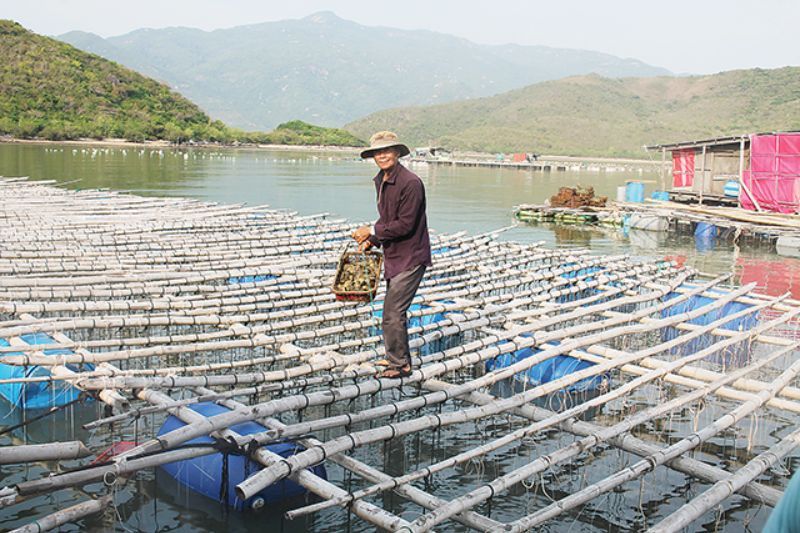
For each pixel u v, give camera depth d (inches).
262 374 268.5
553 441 279.0
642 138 5506.9
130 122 3442.4
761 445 281.7
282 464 198.1
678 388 333.7
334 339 370.0
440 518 186.1
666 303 408.2
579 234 903.7
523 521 188.9
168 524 212.8
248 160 2581.2
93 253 479.2
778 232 808.3
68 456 196.9
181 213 719.7
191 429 207.9
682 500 239.3
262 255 522.3
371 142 220.5
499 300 408.5
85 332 368.5
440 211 1106.1
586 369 290.0
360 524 220.8
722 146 1061.1
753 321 418.3
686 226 976.9
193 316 348.8
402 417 292.8
